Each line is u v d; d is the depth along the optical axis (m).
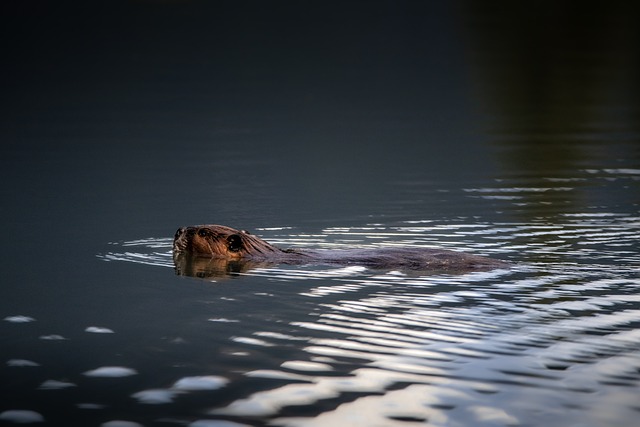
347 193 70.88
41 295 43.31
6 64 166.50
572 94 125.88
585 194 67.75
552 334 35.41
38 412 29.56
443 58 165.25
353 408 29.34
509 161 83.19
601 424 27.75
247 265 48.81
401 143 94.81
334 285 43.78
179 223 61.06
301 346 35.09
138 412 29.42
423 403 29.53
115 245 54.50
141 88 139.75
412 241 54.53
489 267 45.97
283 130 104.19
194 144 96.06
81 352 35.06
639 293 40.97
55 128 106.38
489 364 32.50
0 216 63.50
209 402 30.09
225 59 171.00
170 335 36.91
